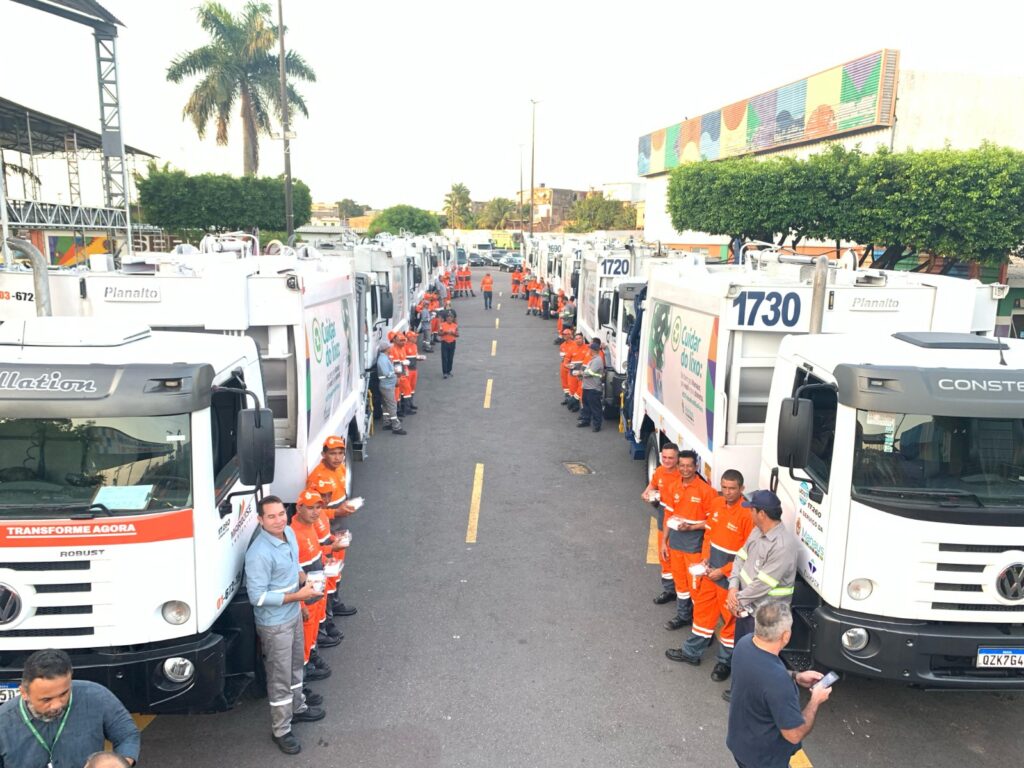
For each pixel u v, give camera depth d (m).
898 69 22.98
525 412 16.34
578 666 6.62
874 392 5.07
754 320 7.25
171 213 30.23
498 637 7.11
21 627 4.51
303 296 7.39
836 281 7.95
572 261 26.22
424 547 9.22
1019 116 23.78
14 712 3.59
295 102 37.97
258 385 6.28
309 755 5.39
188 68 36.56
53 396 4.55
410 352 16.09
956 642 5.08
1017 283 19.70
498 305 39.03
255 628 5.46
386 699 6.09
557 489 11.43
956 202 17.09
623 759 5.38
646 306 11.22
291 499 7.51
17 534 4.45
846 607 5.26
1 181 18.73
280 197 31.20
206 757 5.36
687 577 7.11
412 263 23.47
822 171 19.25
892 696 6.23
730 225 20.89
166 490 4.70
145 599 4.64
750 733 4.00
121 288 7.19
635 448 11.76
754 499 5.60
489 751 5.45
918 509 5.03
